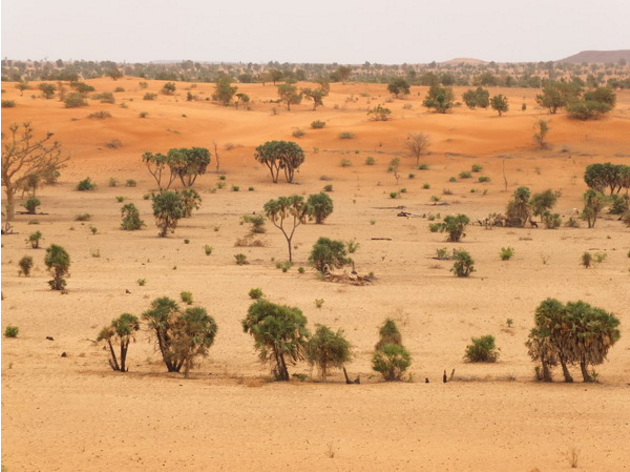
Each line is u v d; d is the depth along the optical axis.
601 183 117.75
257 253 76.56
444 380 34.97
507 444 26.03
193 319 36.31
